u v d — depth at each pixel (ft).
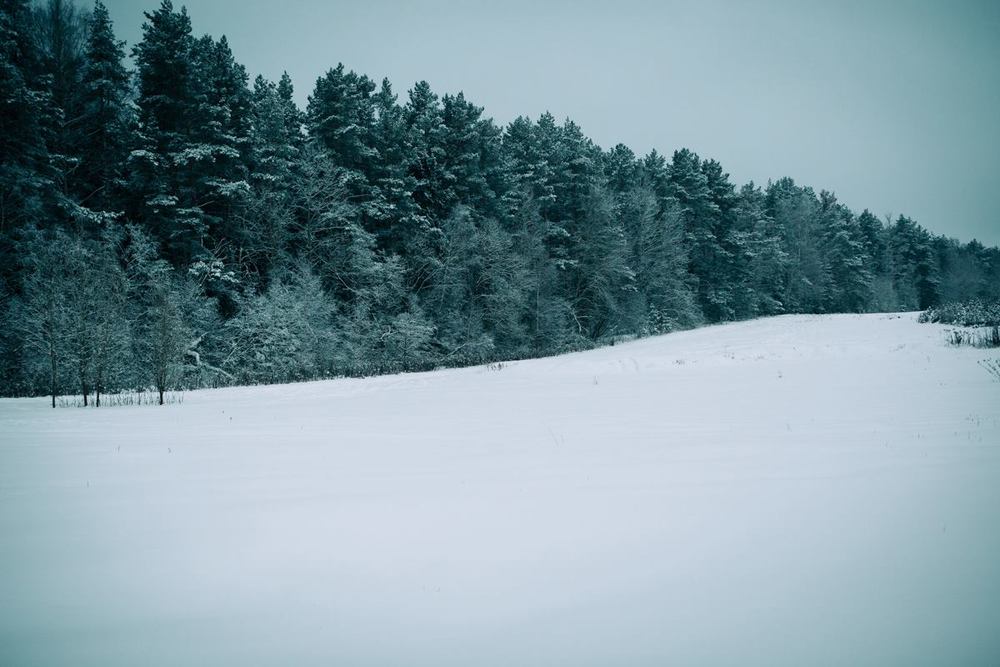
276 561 10.30
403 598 8.79
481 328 121.08
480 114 130.21
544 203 142.31
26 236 69.31
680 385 46.09
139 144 84.58
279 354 84.38
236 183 87.04
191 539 11.51
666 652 7.18
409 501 13.99
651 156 186.39
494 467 17.90
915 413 26.48
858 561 9.80
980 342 62.80
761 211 216.33
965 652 7.06
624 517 12.34
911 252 295.69
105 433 27.40
